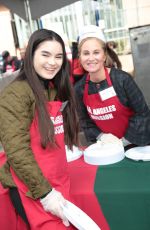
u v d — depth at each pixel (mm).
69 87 1377
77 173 1510
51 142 1200
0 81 2867
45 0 3336
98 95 1709
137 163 1529
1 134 1138
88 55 1613
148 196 1243
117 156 1577
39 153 1214
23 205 1202
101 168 1536
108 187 1323
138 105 1647
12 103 1139
